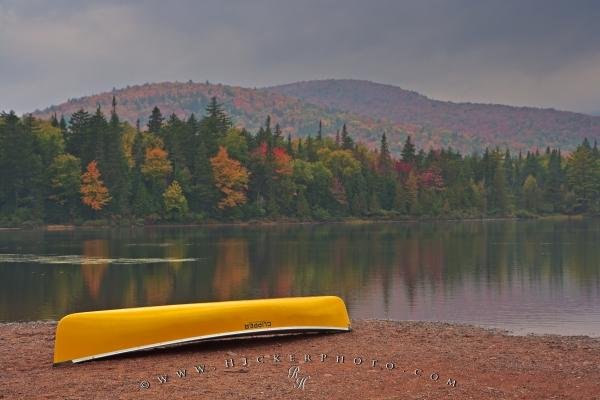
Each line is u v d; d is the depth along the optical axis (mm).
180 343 17344
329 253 66188
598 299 35594
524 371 15742
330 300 19984
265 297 37656
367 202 151500
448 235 96688
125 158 126375
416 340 19250
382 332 20469
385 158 174375
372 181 154125
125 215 119812
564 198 176875
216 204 131250
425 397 13398
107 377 14867
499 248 71562
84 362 16297
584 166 179375
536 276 46406
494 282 43344
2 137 116062
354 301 35531
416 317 30297
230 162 131375
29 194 119438
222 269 51812
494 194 170250
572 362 16766
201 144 132375
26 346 18609
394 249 70938
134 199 121625
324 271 50500
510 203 171875
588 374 15547
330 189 146625
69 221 117875
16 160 113938
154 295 38562
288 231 109562
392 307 33344
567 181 182000
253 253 66312
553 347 18656
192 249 71438
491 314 31000
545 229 113688
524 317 30031
